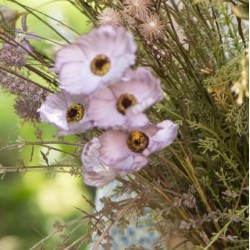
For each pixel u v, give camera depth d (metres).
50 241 2.29
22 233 2.95
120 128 0.76
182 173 0.85
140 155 0.76
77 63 0.75
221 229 0.85
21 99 0.88
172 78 0.88
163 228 0.86
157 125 0.77
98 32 0.74
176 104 0.88
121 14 0.83
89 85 0.74
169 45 0.87
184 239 0.95
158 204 0.86
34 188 3.00
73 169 0.87
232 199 0.86
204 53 0.87
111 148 0.76
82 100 0.80
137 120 0.75
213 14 0.87
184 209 0.86
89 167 0.79
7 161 2.76
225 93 0.83
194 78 0.87
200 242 0.87
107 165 0.77
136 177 0.86
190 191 0.84
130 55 0.74
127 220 0.86
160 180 0.86
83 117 0.80
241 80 0.76
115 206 0.85
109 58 0.75
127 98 0.75
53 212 2.89
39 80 1.00
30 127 2.33
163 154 0.87
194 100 0.88
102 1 0.86
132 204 0.83
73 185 2.86
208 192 0.88
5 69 0.85
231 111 0.82
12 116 2.85
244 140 0.87
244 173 0.87
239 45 0.86
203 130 0.87
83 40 0.75
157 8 0.85
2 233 2.95
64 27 0.95
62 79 0.75
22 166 0.88
